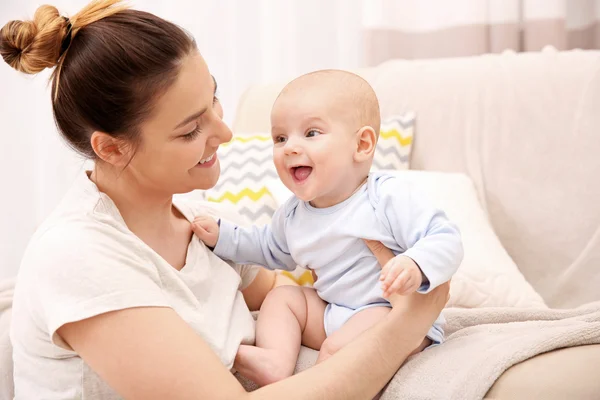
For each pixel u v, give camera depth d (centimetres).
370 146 118
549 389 93
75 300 91
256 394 90
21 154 287
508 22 245
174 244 117
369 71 220
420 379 98
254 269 138
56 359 100
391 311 104
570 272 180
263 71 282
